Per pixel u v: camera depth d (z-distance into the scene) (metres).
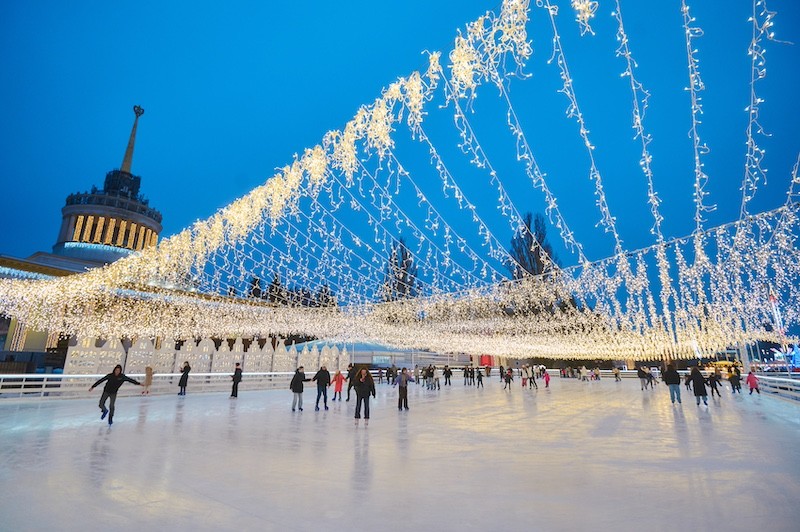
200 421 10.77
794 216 10.26
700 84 6.03
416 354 40.78
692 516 4.09
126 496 4.69
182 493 4.81
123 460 6.38
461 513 4.20
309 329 35.94
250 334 37.81
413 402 16.81
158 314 32.78
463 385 29.67
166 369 20.20
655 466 6.11
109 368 18.02
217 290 22.05
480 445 7.76
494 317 30.31
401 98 6.51
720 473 5.69
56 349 30.56
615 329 26.77
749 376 19.84
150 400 16.23
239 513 4.19
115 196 57.72
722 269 15.54
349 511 4.25
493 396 20.02
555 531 3.76
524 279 19.22
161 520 4.01
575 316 28.66
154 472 5.70
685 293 20.70
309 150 7.70
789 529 3.76
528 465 6.19
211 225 10.43
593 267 15.24
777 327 21.11
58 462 6.21
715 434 8.88
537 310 30.20
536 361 50.50
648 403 16.23
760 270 14.91
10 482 5.19
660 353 31.08
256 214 9.34
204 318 33.84
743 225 10.79
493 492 4.87
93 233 55.16
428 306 25.77
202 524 3.92
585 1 5.20
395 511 4.26
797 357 26.31
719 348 26.34
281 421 10.95
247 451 7.11
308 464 6.22
